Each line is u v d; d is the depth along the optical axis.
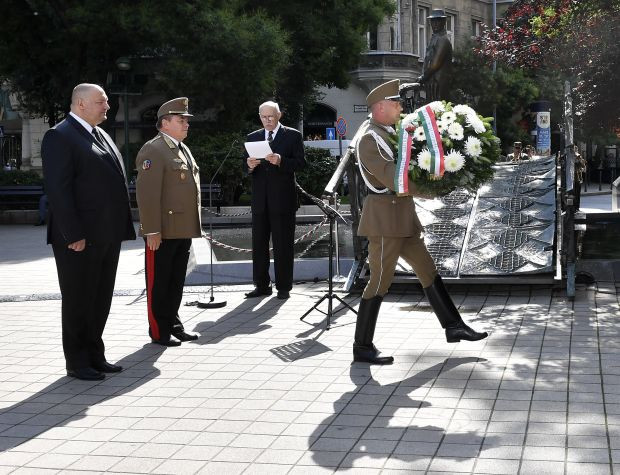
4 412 6.30
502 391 6.34
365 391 6.50
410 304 9.73
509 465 4.92
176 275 8.40
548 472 4.79
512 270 10.12
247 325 9.05
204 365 7.48
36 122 41.69
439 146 6.68
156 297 8.25
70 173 7.03
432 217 11.47
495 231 10.98
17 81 31.03
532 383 6.50
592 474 4.74
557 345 7.64
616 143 46.62
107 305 7.40
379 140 7.04
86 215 7.13
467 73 40.88
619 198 18.00
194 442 5.53
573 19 13.64
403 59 42.16
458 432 5.52
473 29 50.31
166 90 29.22
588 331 8.13
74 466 5.18
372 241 7.29
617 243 14.22
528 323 8.56
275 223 10.38
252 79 27.48
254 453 5.29
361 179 10.66
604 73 13.16
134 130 37.53
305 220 20.22
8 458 5.34
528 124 46.16
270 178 10.40
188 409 6.23
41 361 7.80
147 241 8.20
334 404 6.21
